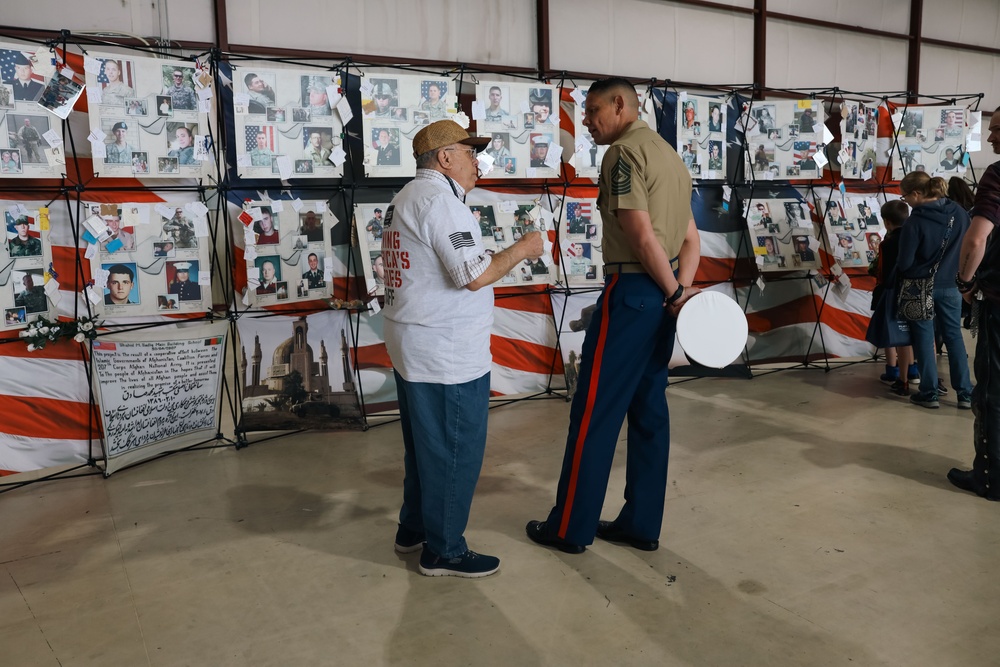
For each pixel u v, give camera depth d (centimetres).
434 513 249
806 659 207
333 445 400
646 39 557
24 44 335
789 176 530
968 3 739
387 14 462
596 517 266
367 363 438
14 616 234
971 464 354
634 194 237
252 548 280
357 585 252
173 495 334
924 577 250
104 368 359
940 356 594
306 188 414
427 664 207
